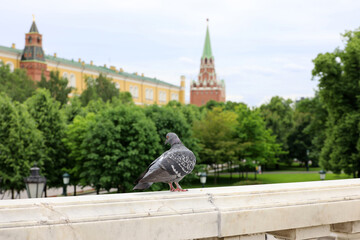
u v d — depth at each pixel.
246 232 3.51
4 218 2.61
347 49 30.31
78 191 41.94
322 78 32.09
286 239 4.01
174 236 3.17
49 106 34.06
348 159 31.47
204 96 176.38
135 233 3.00
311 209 3.88
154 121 34.22
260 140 45.19
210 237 3.45
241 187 3.98
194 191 3.61
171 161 3.40
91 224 2.83
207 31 179.75
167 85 134.75
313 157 59.72
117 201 3.05
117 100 61.28
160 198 3.26
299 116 64.06
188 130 35.34
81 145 29.86
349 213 4.16
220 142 41.19
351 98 32.09
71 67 93.56
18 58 79.75
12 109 28.59
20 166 28.17
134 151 27.98
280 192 3.86
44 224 2.68
